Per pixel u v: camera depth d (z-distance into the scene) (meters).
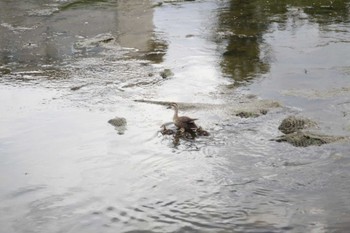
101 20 27.89
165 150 13.55
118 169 12.65
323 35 23.97
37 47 23.64
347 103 16.20
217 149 13.52
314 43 22.86
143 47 23.22
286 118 14.70
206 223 10.35
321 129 14.36
